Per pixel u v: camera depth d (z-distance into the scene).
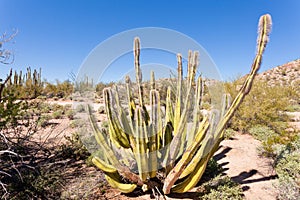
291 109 11.48
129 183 3.25
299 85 17.81
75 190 3.03
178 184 3.04
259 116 7.12
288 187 3.02
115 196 3.09
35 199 2.79
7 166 3.12
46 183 2.94
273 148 4.45
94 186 3.17
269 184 3.47
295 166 3.61
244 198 3.02
